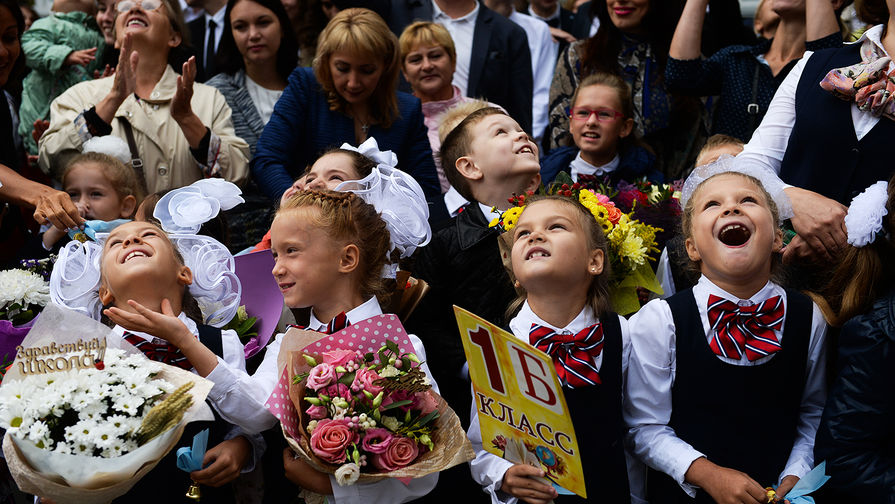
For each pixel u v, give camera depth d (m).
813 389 2.52
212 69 5.28
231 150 3.97
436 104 4.49
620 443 2.43
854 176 2.78
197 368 2.33
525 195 2.78
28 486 2.11
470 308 2.88
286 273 2.49
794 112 2.97
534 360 2.15
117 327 2.46
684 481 2.41
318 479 2.28
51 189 3.24
